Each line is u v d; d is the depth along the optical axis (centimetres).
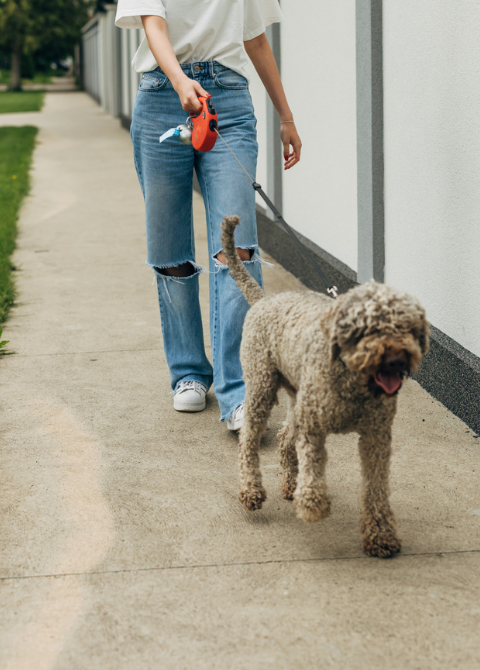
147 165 361
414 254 425
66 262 724
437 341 393
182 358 399
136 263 716
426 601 236
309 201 627
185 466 334
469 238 359
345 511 294
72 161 1447
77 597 242
